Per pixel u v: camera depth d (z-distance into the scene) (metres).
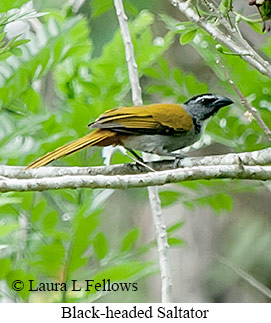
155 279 16.12
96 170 10.55
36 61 12.82
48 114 12.98
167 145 11.87
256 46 13.40
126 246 11.80
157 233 10.73
